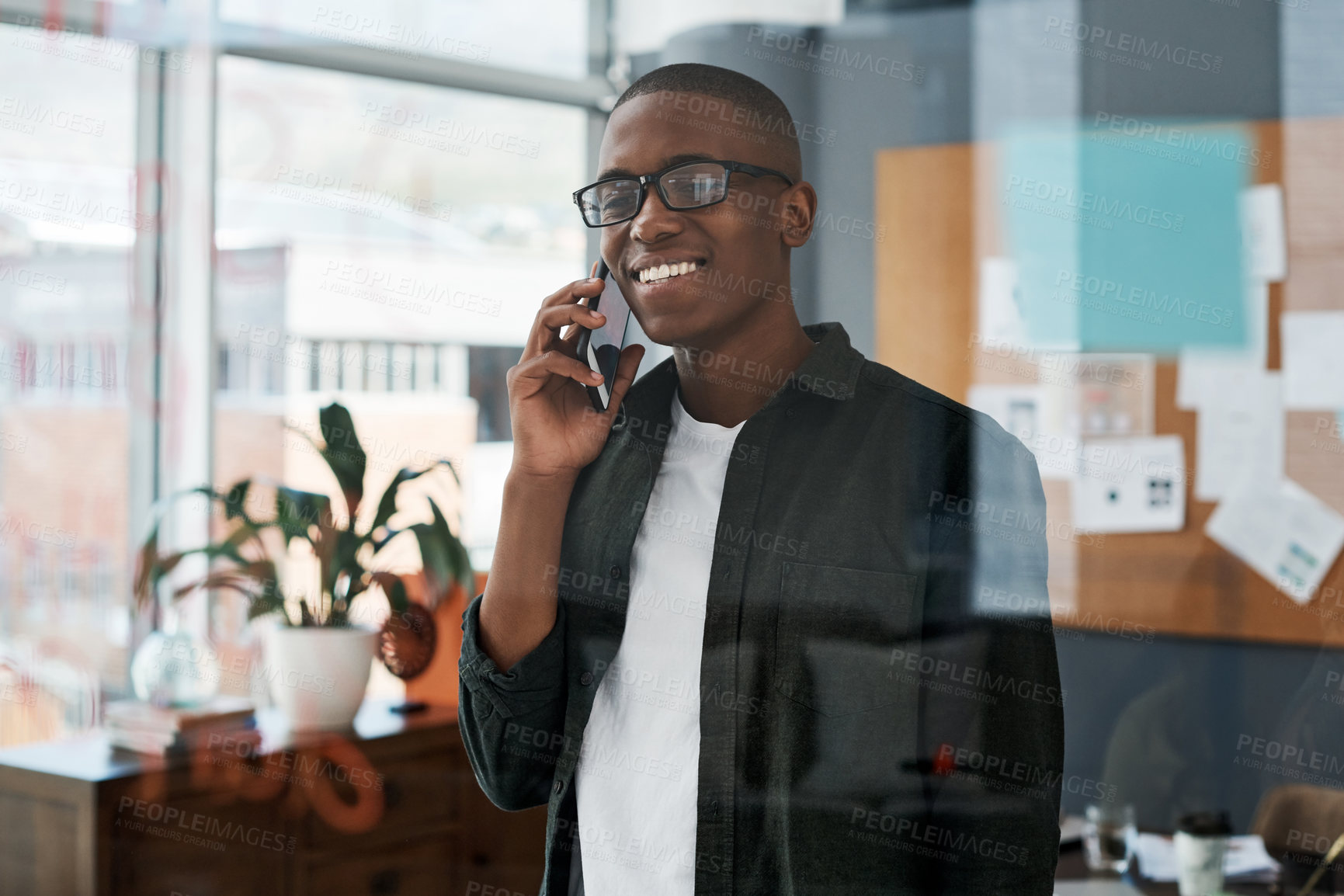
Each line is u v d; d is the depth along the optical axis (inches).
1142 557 58.5
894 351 59.9
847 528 39.0
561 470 40.3
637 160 40.9
